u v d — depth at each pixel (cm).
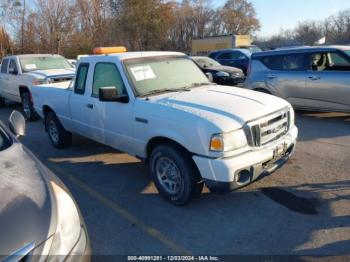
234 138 358
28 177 258
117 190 473
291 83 855
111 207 425
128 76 459
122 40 4122
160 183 427
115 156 617
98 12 3866
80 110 558
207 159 358
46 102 662
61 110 617
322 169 514
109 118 490
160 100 426
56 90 630
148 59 496
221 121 357
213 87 491
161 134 399
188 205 418
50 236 212
